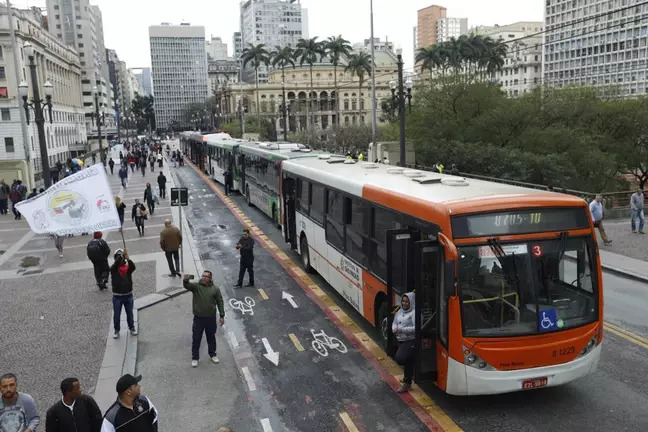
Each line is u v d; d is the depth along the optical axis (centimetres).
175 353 1120
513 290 784
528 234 791
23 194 2897
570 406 860
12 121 6944
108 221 1141
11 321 1318
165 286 1573
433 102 4159
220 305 1052
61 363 1067
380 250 1066
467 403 881
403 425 823
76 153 9594
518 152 3419
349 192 1237
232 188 3772
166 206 3170
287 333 1212
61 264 1869
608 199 2670
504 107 3881
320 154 2278
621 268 1652
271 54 11131
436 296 824
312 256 1620
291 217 1856
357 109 14900
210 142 4862
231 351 1122
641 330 1165
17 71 3559
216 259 1917
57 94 9175
